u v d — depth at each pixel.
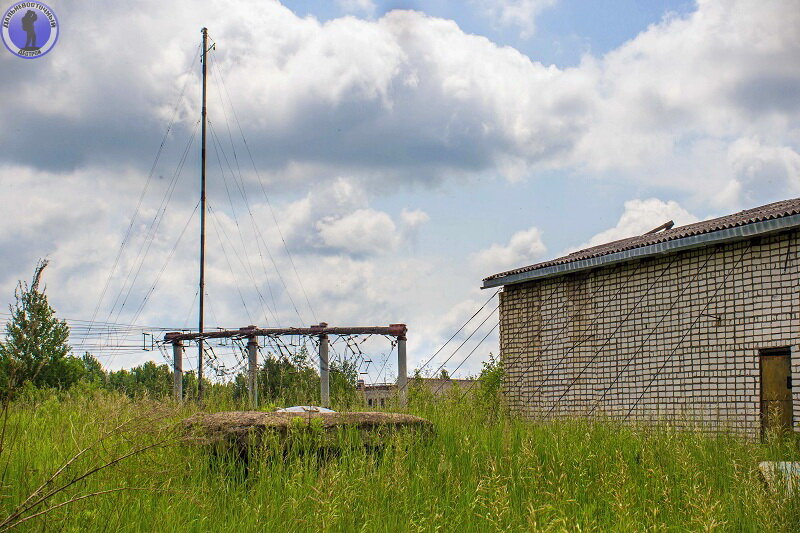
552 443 9.91
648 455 9.38
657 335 16.66
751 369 14.71
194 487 7.30
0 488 5.94
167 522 6.17
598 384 17.91
